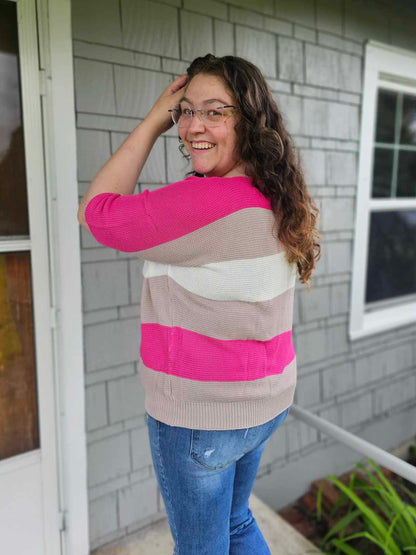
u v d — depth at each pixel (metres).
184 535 1.00
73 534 1.76
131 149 0.99
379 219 2.84
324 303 2.50
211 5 1.85
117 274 1.77
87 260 1.69
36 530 1.71
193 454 0.93
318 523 2.38
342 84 2.35
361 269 2.62
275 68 2.08
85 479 1.76
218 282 0.87
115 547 1.86
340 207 2.47
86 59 1.58
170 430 0.94
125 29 1.65
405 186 2.89
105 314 1.76
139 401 1.89
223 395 0.91
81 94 1.58
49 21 1.47
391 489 1.90
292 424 2.49
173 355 0.92
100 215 0.89
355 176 2.50
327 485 2.58
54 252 1.60
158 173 1.80
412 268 3.10
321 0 2.19
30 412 1.65
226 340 0.91
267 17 2.02
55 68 1.49
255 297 0.89
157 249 0.87
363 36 2.39
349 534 2.19
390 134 2.75
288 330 1.03
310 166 2.29
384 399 2.93
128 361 1.84
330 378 2.61
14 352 1.59
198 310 0.89
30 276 1.59
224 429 0.92
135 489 1.92
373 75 2.45
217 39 1.88
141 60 1.70
